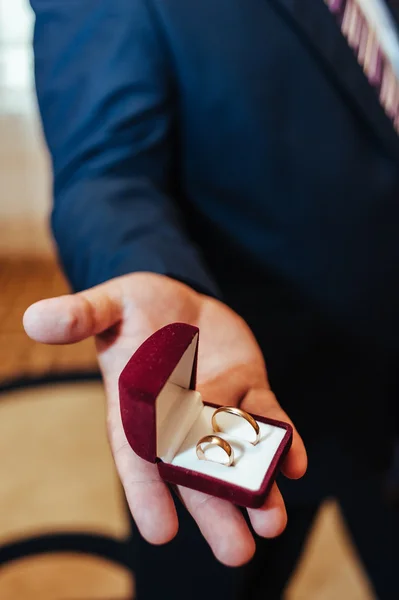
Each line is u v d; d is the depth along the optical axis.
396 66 0.53
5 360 1.15
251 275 0.55
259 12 0.50
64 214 0.47
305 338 0.56
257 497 0.35
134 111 0.48
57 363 1.15
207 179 0.53
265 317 0.55
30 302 1.29
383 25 0.53
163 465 0.36
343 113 0.52
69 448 1.01
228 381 0.41
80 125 0.49
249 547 0.34
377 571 0.79
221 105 0.50
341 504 0.77
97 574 0.83
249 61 0.50
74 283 0.46
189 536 0.53
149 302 0.40
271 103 0.51
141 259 0.43
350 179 0.53
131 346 0.40
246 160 0.52
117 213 0.45
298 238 0.54
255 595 0.69
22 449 1.01
